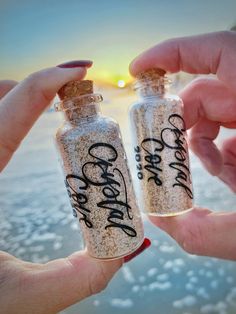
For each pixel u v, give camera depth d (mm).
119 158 97
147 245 112
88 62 99
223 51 115
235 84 116
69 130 96
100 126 95
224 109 141
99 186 94
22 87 97
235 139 158
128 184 99
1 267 95
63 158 97
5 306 90
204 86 142
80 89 94
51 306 94
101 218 95
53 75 94
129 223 97
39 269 98
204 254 109
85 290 98
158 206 110
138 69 119
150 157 109
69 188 98
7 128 98
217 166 153
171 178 109
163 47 118
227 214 108
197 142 152
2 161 100
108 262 100
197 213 113
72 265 99
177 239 113
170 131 108
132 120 114
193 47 118
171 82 114
